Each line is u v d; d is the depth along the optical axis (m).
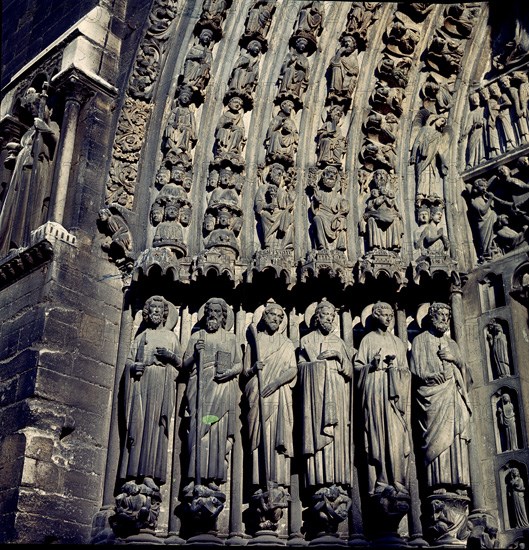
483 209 10.73
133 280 10.27
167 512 9.41
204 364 9.72
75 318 10.17
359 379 9.70
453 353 9.77
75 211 10.80
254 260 10.21
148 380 9.66
